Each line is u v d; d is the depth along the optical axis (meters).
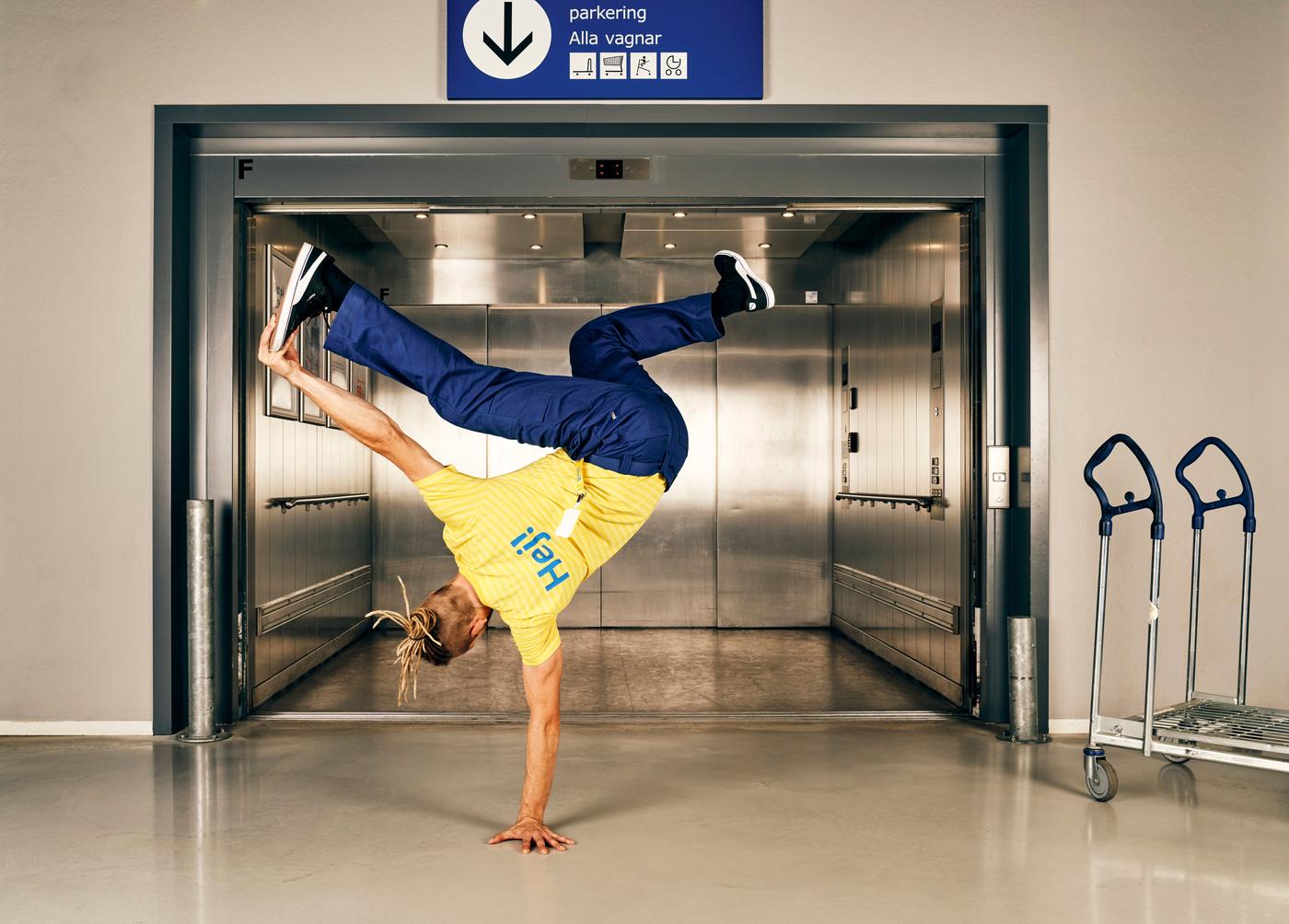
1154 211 4.66
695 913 2.54
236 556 4.75
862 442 7.05
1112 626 4.64
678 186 4.80
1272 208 4.68
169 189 4.55
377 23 4.61
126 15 4.57
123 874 2.80
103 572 4.52
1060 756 4.16
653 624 8.07
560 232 6.91
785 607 8.08
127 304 4.54
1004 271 4.81
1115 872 2.83
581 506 2.96
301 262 2.82
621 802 3.49
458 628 2.95
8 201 4.54
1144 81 4.68
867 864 2.89
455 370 2.96
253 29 4.59
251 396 4.91
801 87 4.64
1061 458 4.63
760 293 3.54
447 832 3.16
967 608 4.91
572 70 4.63
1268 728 3.51
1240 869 2.86
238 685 4.78
